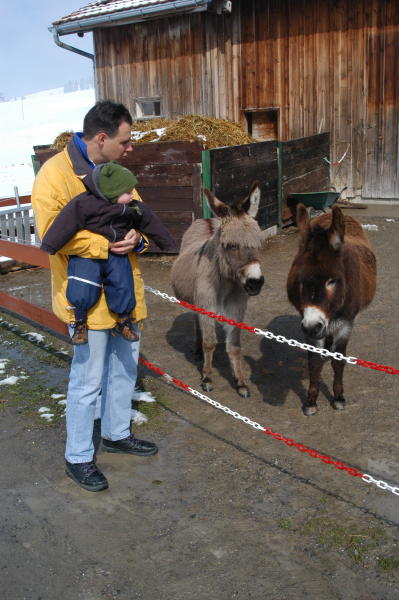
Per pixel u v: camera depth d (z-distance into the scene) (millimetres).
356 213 11906
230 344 4641
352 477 3516
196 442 3992
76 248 2992
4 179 19500
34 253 5250
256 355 5512
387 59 11812
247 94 13336
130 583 2705
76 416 3424
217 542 2971
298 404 4516
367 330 6016
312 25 12320
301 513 3186
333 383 4496
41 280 8695
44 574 2781
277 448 3881
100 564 2838
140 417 4336
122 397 3711
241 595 2607
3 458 3873
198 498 3357
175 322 6531
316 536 2990
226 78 13383
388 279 7703
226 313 4551
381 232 10242
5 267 9148
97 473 3518
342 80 12328
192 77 13469
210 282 4441
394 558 2811
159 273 8492
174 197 8719
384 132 12211
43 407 4582
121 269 3141
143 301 3520
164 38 13508
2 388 4953
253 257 4000
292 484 3465
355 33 11953
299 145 10898
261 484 3475
